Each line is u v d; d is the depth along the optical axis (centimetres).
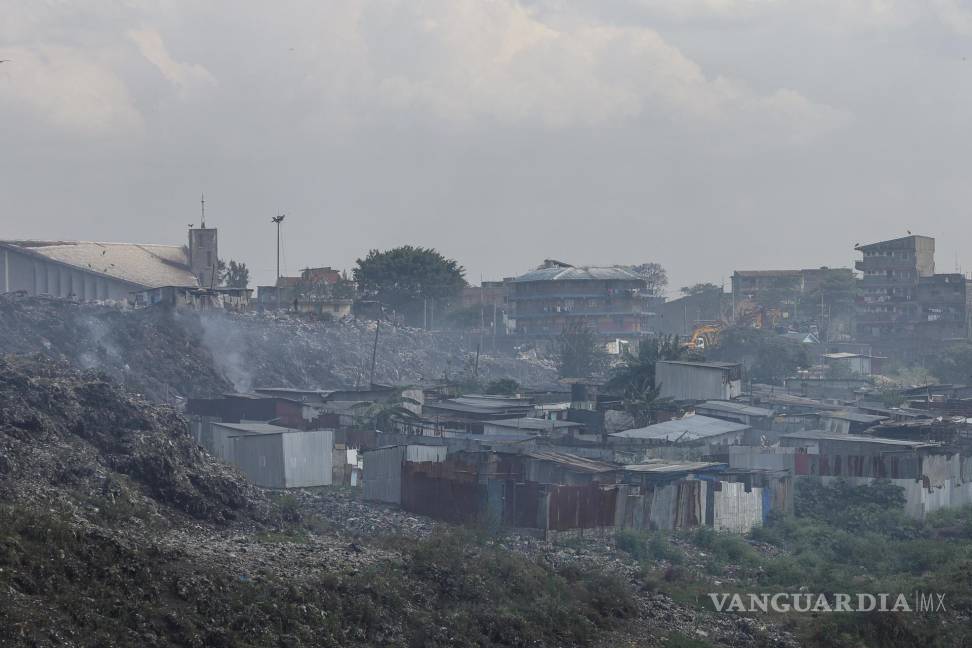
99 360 9925
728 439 7938
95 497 4338
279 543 4391
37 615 2914
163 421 5338
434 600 3916
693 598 4609
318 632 3412
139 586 3281
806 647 4122
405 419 8194
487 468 6006
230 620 3288
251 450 6656
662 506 5847
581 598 4269
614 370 12862
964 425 8631
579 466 6009
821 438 7294
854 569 5447
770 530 6091
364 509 5809
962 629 4331
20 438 4647
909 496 6606
